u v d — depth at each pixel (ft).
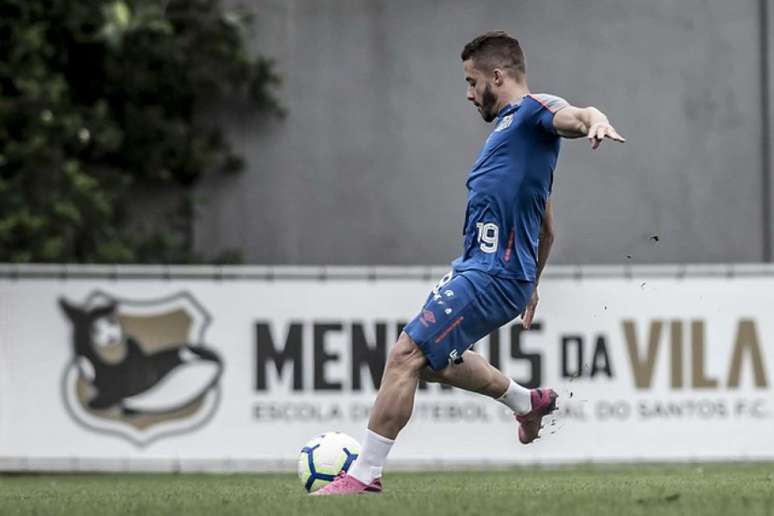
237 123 213.87
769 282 163.63
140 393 161.58
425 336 75.56
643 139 214.90
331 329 162.50
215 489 99.96
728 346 163.63
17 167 200.64
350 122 214.07
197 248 212.64
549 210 80.23
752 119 216.33
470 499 69.97
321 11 214.28
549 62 214.90
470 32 215.10
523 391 83.05
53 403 161.07
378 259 213.46
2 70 201.67
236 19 208.95
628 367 162.81
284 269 162.30
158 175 209.87
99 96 211.82
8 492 104.53
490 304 76.23
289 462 161.79
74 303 161.48
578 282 162.91
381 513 62.54
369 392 162.50
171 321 162.09
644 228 214.28
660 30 215.72
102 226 203.51
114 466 160.97
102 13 205.36
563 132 73.36
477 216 76.89
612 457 162.50
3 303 160.76
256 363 162.09
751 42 216.54
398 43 214.90
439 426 160.97
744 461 163.32
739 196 215.92
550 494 74.23
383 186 214.07
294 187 213.66
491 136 77.15
